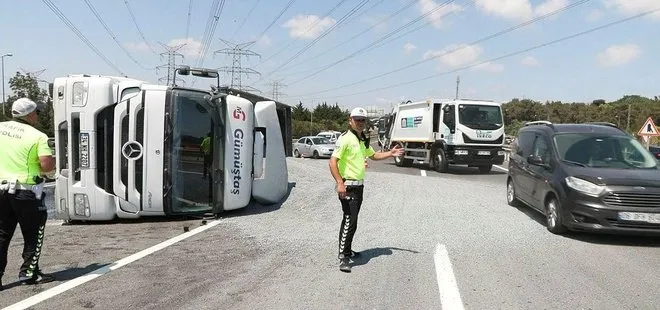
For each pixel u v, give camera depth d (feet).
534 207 29.99
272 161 35.65
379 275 18.95
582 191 24.64
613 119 253.85
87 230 28.22
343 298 16.48
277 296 16.65
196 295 16.72
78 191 29.73
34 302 15.96
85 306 15.64
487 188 46.93
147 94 30.35
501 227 28.07
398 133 85.46
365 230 27.07
